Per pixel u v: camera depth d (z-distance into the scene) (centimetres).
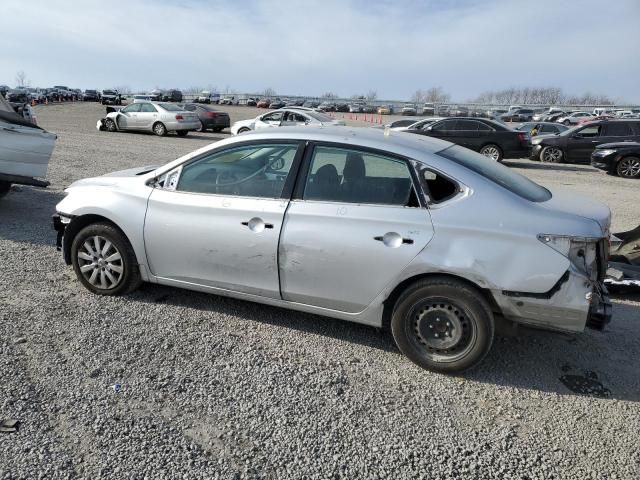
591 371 341
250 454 248
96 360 322
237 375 315
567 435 273
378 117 5662
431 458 251
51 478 225
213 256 368
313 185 345
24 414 266
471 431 274
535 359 353
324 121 1898
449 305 318
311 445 257
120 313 389
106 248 407
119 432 258
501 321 321
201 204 367
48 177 929
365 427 273
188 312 398
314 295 347
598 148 1420
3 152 608
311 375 320
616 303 453
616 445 266
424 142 363
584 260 304
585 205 334
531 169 1493
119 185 406
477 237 306
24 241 559
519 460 252
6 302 397
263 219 349
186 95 7425
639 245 548
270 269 353
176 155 1380
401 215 320
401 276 321
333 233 331
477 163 350
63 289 429
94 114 3572
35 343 338
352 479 236
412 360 335
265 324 386
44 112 3556
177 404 284
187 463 239
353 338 372
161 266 391
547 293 299
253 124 1998
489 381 324
